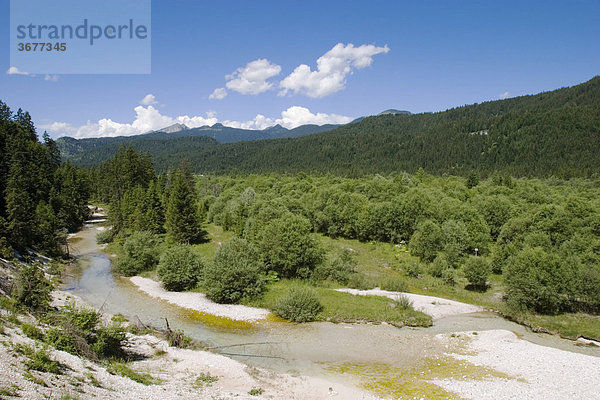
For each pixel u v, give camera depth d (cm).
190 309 3853
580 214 5969
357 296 4194
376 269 5784
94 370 2045
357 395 2230
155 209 8150
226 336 3200
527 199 8588
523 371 2586
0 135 7769
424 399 2183
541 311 3894
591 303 3919
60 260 5766
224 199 10944
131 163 10881
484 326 3600
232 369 2536
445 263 5384
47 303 3042
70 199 9106
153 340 2970
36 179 8019
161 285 4706
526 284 3844
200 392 2084
